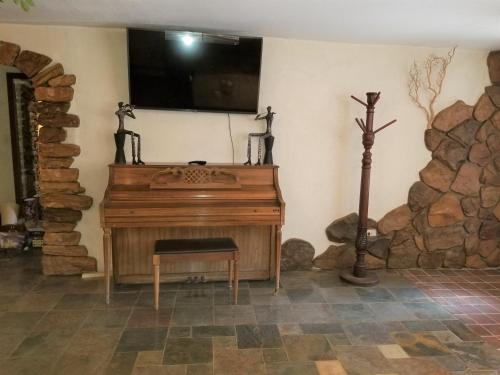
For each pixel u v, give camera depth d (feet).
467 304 8.78
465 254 11.23
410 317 8.08
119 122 9.06
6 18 8.48
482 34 9.02
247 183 9.27
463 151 10.79
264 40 9.73
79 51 9.20
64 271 9.88
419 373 6.15
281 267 10.67
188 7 7.57
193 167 8.92
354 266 10.16
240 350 6.70
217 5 7.42
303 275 10.44
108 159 9.66
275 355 6.57
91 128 9.50
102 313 7.98
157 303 8.14
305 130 10.27
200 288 9.44
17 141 12.82
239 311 8.21
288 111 10.12
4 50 8.93
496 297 9.20
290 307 8.45
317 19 8.18
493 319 8.05
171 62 9.09
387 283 10.00
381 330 7.51
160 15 8.11
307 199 10.58
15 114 12.69
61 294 8.84
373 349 6.82
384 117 10.49
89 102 9.41
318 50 9.96
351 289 9.55
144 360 6.33
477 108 10.67
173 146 9.84
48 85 9.22
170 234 9.53
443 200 10.94
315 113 10.23
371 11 7.61
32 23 8.88
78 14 8.13
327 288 9.57
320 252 10.86
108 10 7.82
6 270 10.27
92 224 9.86
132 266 9.51
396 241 11.00
